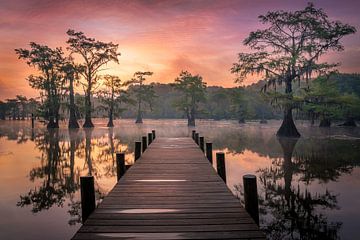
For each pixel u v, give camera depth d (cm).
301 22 3306
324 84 4362
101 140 2669
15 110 11144
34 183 1089
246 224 438
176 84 6297
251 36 3553
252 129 4403
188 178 778
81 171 1318
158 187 677
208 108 9581
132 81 7706
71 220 707
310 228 649
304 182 1073
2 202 857
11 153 1861
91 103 5631
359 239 584
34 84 5156
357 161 1505
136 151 1180
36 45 5066
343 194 916
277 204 825
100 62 5488
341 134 3331
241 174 1212
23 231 636
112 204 538
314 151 1886
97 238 390
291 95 3172
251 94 9138
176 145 1609
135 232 409
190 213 489
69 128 4994
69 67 5069
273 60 3281
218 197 589
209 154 1106
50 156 1742
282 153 1809
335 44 3250
